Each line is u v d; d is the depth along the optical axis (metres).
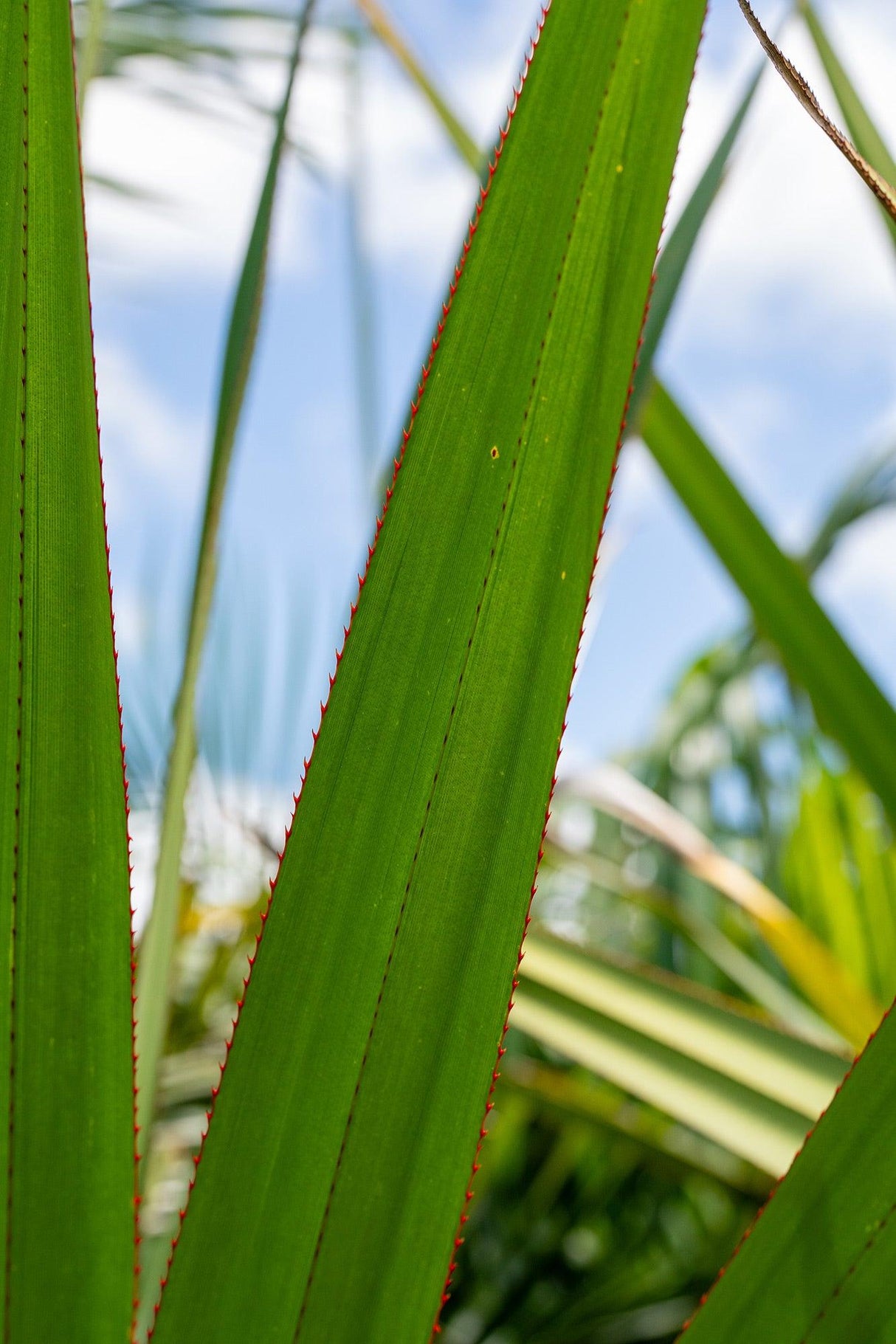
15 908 0.73
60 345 0.73
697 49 0.72
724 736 2.61
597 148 0.72
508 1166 2.46
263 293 0.95
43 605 0.73
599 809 2.51
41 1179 0.73
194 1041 1.83
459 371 0.73
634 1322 2.21
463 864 0.73
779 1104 1.02
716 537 1.24
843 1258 0.70
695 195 0.96
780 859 2.30
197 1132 1.59
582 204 0.72
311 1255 0.73
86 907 0.73
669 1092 1.04
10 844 0.73
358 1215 0.73
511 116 0.72
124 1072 0.73
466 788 0.73
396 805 0.73
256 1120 0.73
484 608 0.73
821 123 0.68
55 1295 0.73
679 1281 2.26
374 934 0.73
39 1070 0.73
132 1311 0.73
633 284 0.72
